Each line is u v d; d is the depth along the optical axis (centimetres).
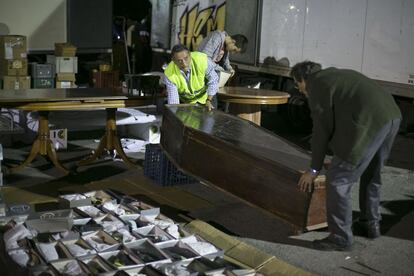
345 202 405
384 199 555
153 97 609
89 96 585
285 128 897
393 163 680
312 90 395
